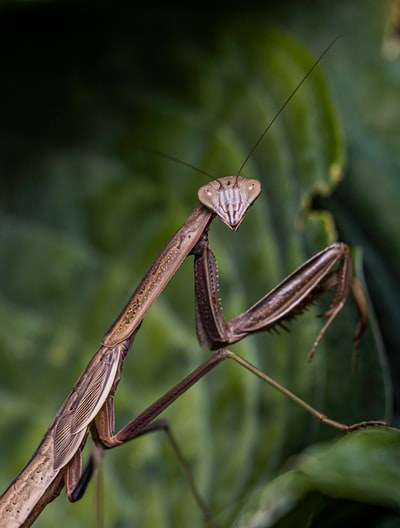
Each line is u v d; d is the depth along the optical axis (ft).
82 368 1.07
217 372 1.03
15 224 1.10
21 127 1.11
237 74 1.07
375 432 0.83
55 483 0.92
